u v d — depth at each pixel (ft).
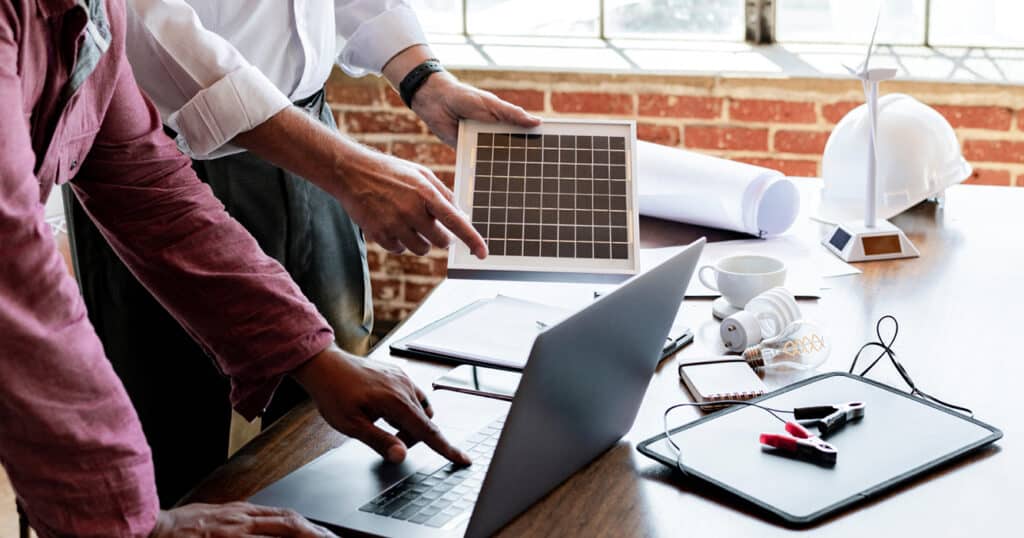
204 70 5.08
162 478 6.27
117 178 4.28
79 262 5.98
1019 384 4.63
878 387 4.57
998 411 4.41
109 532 3.30
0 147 3.05
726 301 5.61
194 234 4.37
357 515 3.77
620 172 5.28
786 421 4.27
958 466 4.02
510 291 5.91
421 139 11.37
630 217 5.12
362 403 4.26
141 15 5.04
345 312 6.69
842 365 4.90
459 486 3.97
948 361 4.88
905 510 3.75
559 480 3.96
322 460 4.18
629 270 4.94
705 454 4.08
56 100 3.59
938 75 10.48
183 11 5.08
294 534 3.51
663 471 4.06
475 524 3.54
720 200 6.49
